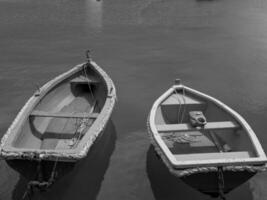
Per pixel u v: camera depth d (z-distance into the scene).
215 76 19.88
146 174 11.77
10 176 11.45
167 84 18.86
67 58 22.58
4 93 17.69
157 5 37.16
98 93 15.20
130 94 17.62
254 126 14.59
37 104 12.85
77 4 36.75
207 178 9.38
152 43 25.50
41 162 9.59
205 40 26.14
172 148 12.01
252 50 23.89
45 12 33.41
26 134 11.43
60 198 10.63
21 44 24.97
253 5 37.19
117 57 22.78
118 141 13.55
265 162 9.34
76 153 9.54
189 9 35.66
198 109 13.22
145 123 14.87
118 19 31.61
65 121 13.55
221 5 37.31
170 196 10.80
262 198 10.67
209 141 12.52
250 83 18.92
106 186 11.22
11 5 35.84
